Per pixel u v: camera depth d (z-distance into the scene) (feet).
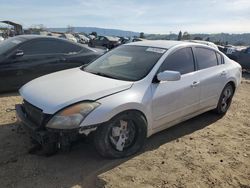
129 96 12.26
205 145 14.75
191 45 16.40
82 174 11.36
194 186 11.10
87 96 11.55
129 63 14.69
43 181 10.78
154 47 15.56
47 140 11.12
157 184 11.07
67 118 10.84
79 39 127.75
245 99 25.41
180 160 12.99
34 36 24.13
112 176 11.35
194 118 18.71
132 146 12.98
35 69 22.95
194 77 15.69
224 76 18.10
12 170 11.33
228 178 11.83
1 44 24.29
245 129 17.40
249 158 13.67
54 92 12.00
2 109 18.43
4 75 21.74
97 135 11.54
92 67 15.70
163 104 13.75
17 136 14.26
